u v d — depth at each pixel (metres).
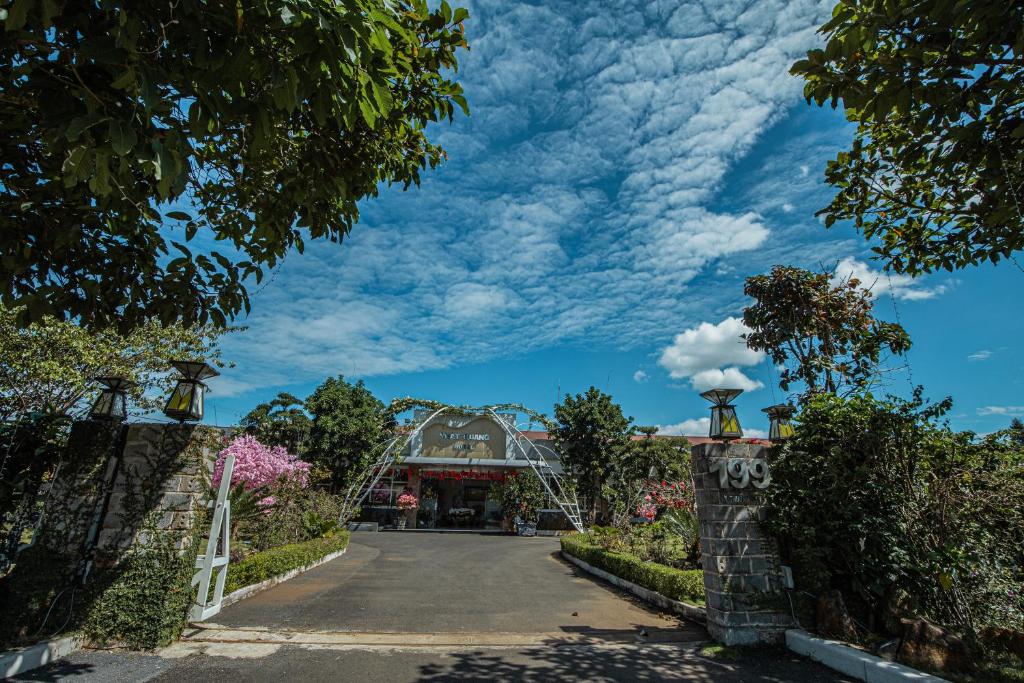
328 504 15.66
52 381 9.22
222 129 3.68
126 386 5.99
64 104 2.46
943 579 5.09
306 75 2.73
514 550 15.83
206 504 6.23
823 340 10.58
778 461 6.38
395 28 2.90
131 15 2.40
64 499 5.45
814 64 3.84
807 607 5.84
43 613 5.11
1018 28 3.26
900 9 3.38
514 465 24.41
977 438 5.68
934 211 5.58
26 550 5.29
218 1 2.64
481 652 5.42
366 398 25.88
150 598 5.30
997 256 5.31
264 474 10.45
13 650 4.56
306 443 23.56
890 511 5.49
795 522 6.01
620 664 5.11
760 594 5.87
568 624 6.72
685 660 5.25
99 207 3.95
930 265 5.93
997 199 4.46
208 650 5.22
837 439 5.99
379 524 23.88
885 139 5.52
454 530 24.03
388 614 6.96
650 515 14.08
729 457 6.33
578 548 12.60
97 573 5.35
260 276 4.74
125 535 5.48
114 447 5.77
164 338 12.12
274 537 10.47
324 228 4.63
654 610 7.61
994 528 5.38
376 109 3.04
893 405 5.73
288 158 4.66
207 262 4.54
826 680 4.73
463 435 25.30
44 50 2.92
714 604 5.98
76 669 4.58
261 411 23.67
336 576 10.02
